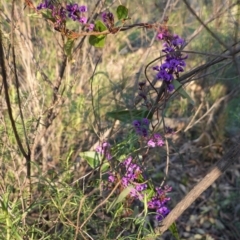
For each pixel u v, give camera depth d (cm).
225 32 282
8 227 158
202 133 340
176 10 303
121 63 310
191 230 305
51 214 209
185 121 323
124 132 221
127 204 182
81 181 230
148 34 348
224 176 338
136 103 186
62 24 157
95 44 163
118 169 172
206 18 298
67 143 265
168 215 178
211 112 330
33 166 235
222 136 342
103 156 174
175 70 157
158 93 165
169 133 177
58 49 235
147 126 165
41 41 253
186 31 312
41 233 186
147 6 287
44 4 157
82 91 260
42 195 203
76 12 160
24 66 235
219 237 301
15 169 198
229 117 335
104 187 198
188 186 325
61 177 228
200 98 326
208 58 287
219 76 285
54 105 204
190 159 343
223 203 321
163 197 175
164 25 158
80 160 241
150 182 178
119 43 316
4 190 186
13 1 146
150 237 179
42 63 250
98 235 193
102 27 162
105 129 233
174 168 333
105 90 275
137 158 171
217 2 236
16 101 229
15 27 192
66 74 223
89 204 198
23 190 193
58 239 191
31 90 222
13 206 167
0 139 201
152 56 326
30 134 226
